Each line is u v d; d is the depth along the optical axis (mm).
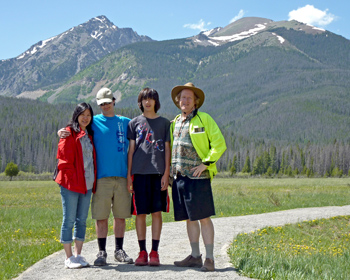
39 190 38562
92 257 6738
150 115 6062
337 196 24531
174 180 5645
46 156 142250
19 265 6219
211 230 5488
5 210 16750
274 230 10453
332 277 5262
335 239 10820
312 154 155875
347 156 148500
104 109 6207
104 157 6031
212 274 5070
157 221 5961
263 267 5184
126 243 8312
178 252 7102
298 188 38188
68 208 5770
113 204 6145
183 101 5668
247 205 18016
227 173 139875
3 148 147500
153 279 4875
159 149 5910
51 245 8094
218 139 5520
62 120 184500
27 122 180125
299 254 7527
